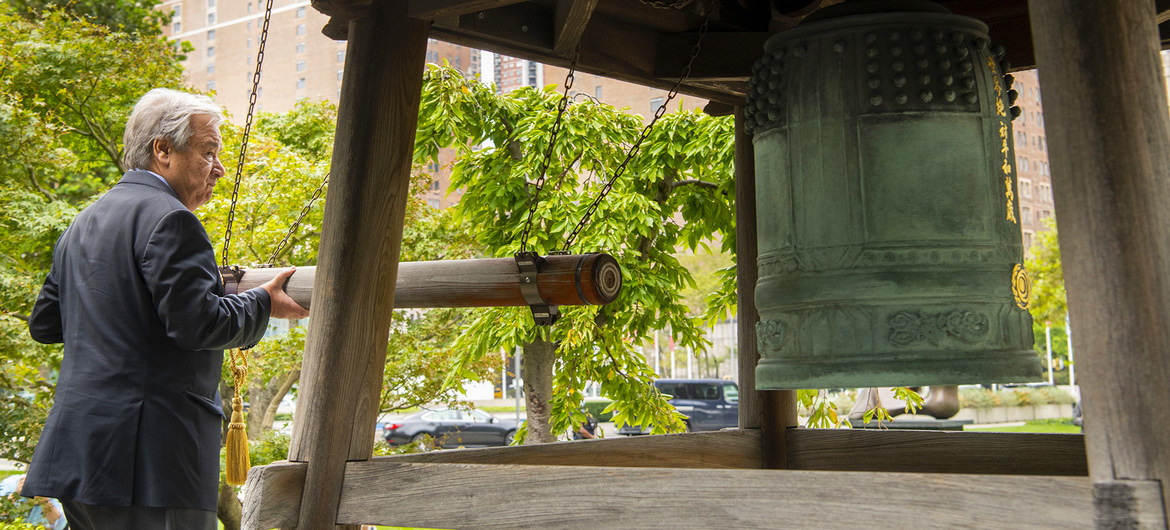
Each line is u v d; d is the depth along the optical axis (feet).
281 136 35.47
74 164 28.76
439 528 7.20
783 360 7.13
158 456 7.37
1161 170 5.24
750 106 7.86
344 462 7.75
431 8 8.09
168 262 7.36
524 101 22.26
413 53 8.29
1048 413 91.86
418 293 8.76
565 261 8.29
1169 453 4.88
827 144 7.14
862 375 6.63
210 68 99.60
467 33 8.95
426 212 30.22
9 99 27.55
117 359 7.40
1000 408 88.84
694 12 10.37
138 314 7.48
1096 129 5.23
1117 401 5.00
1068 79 5.35
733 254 21.09
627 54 10.46
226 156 27.84
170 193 8.04
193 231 7.58
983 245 6.88
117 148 32.45
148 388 7.43
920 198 6.91
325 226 8.11
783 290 7.14
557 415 21.85
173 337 7.35
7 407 26.55
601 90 61.41
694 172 21.70
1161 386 4.94
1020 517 5.30
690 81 10.82
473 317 28.78
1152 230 5.11
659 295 20.94
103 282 7.54
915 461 10.77
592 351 20.98
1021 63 10.12
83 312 7.56
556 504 6.72
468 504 7.09
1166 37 9.77
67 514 7.81
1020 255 7.09
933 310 6.66
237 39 98.63
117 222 7.67
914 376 6.48
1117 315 5.05
